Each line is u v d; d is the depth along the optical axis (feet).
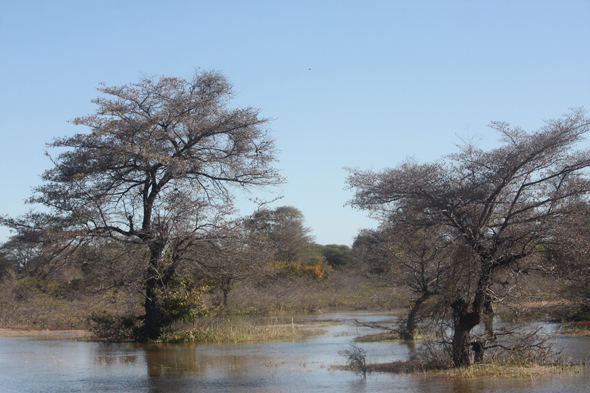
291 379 40.86
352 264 190.29
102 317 79.41
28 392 37.14
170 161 67.72
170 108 70.23
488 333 44.29
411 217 43.11
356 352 49.88
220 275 76.69
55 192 69.41
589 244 37.14
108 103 69.00
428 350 48.55
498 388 33.60
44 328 100.27
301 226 190.80
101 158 70.23
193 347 65.31
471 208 39.81
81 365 50.42
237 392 36.06
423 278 61.46
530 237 39.42
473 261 39.24
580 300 49.19
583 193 38.86
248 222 72.90
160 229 69.41
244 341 71.82
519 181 41.29
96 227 69.36
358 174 43.55
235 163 76.64
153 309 73.77
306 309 139.95
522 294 41.96
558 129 38.93
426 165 42.16
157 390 37.40
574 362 43.45
